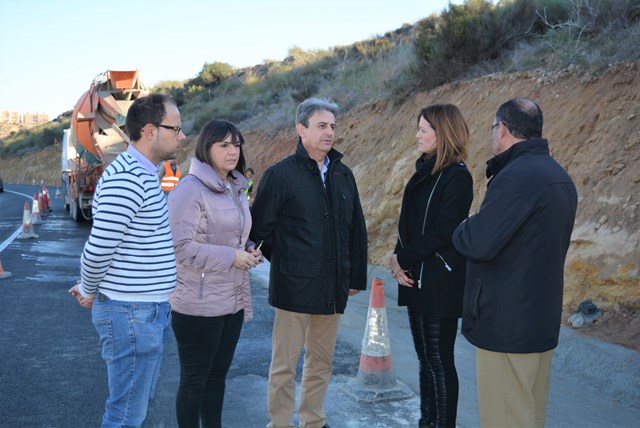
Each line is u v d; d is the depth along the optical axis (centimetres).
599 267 609
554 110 838
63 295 846
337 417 434
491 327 303
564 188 302
